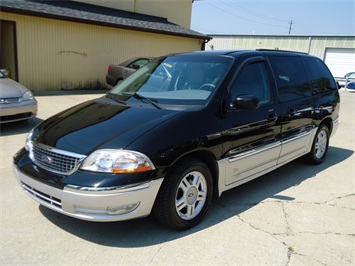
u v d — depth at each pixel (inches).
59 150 112.1
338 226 131.6
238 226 128.3
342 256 111.8
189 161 120.3
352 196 162.1
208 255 109.3
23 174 118.6
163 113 126.1
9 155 200.5
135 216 110.2
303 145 186.4
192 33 692.7
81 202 104.3
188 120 122.3
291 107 168.7
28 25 445.7
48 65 479.2
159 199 114.6
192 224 125.3
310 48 1246.3
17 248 109.7
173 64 162.2
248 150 143.4
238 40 1422.2
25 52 449.7
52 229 121.6
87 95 464.8
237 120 136.9
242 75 147.3
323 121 205.5
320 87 204.1
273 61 169.5
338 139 289.6
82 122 126.4
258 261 107.3
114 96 154.7
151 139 111.3
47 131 126.0
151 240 116.9
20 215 130.6
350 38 1152.2
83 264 103.0
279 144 162.2
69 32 494.3
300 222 133.6
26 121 287.7
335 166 208.7
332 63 1205.7
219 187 135.0
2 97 241.6
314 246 116.9
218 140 128.3
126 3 659.4
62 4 536.1
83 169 107.0
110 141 110.7
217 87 136.5
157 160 109.6
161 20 721.0
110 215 106.7
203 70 149.3
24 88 268.4
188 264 104.6
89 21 500.1
